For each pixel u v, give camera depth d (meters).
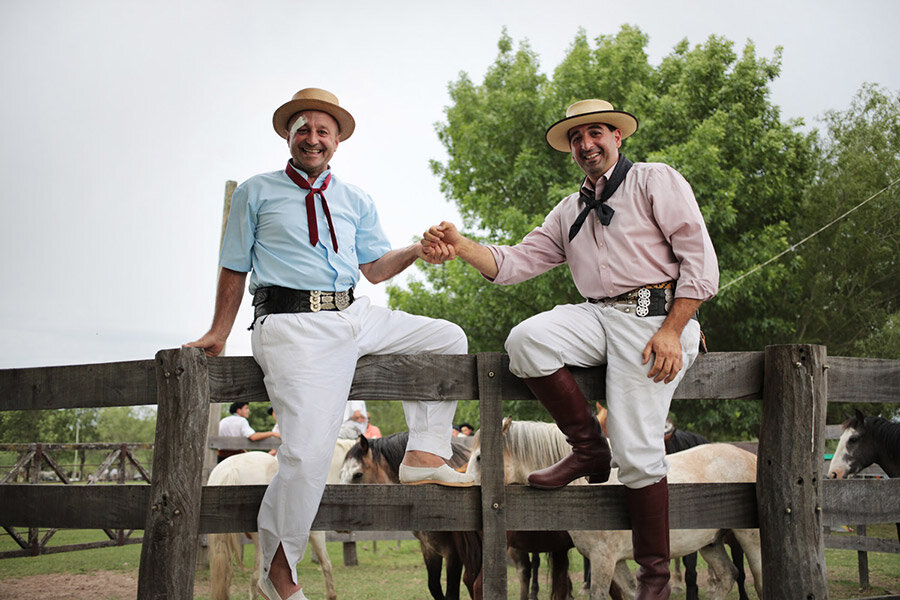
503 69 14.98
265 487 2.62
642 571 2.56
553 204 11.80
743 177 11.93
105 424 41.94
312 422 2.51
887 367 2.95
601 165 2.74
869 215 13.83
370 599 5.95
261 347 2.61
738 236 12.65
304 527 2.50
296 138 2.79
